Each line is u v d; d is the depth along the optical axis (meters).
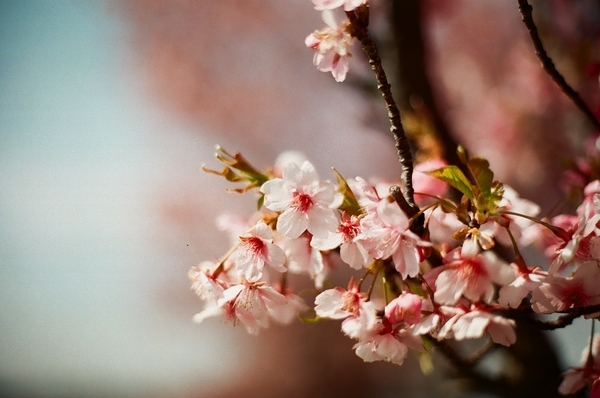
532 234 0.82
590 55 1.06
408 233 0.75
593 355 0.83
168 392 1.88
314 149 2.03
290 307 0.80
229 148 2.12
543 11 1.13
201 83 2.13
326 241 0.77
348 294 0.78
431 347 0.91
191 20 2.15
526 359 0.96
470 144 1.50
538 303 0.76
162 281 1.98
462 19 1.63
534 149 1.41
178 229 2.03
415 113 0.96
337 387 1.80
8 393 1.84
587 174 0.88
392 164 1.92
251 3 2.13
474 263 0.76
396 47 0.98
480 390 0.96
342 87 1.79
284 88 2.08
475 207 0.77
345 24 0.76
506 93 1.50
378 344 0.77
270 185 0.77
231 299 0.78
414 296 0.76
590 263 0.76
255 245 0.78
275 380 1.86
